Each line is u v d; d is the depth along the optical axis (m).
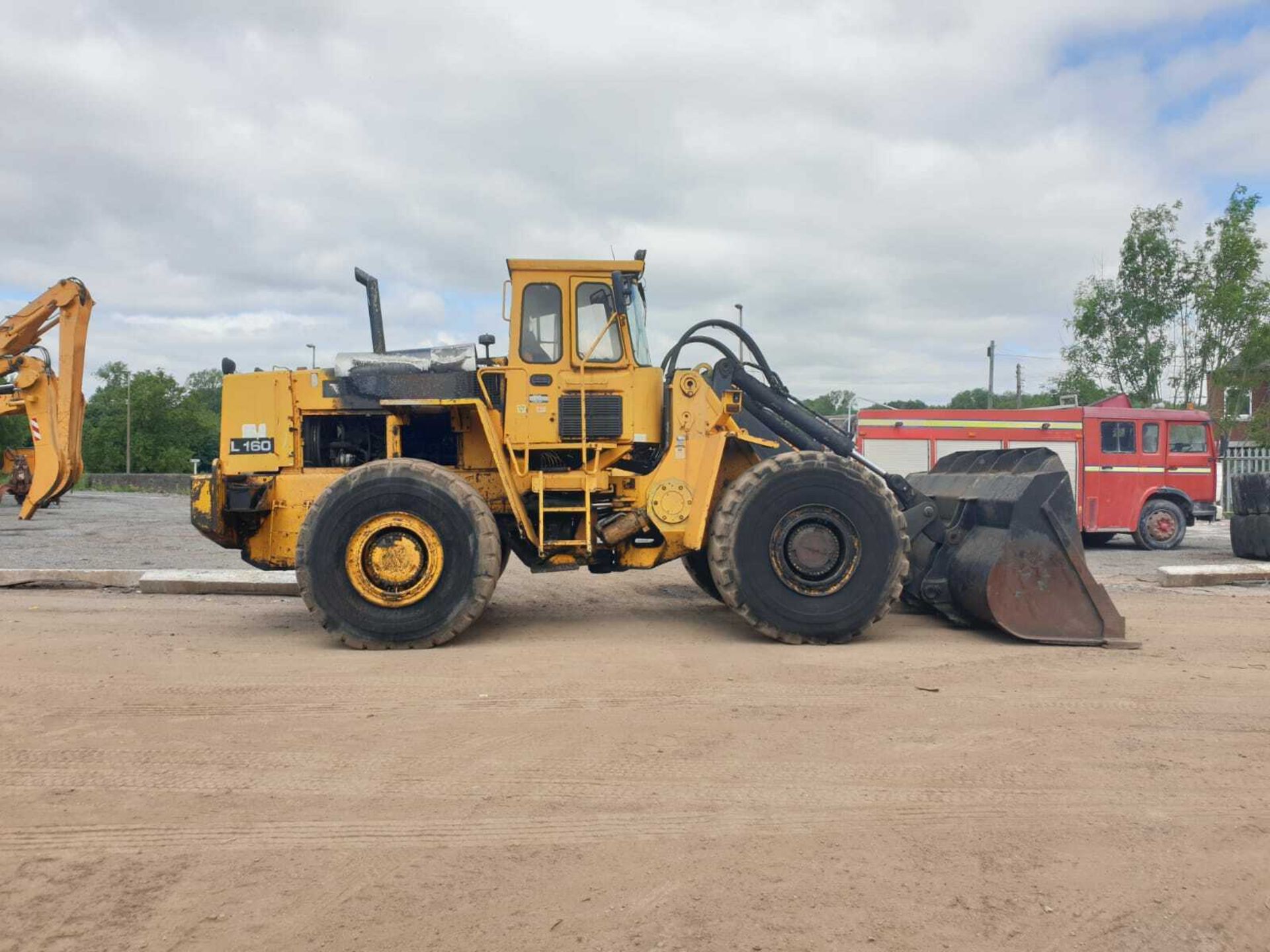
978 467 8.34
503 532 7.55
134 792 3.89
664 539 7.51
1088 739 4.68
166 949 2.74
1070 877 3.25
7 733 4.63
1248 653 6.70
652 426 7.41
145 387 72.75
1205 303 25.80
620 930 2.86
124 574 9.96
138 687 5.50
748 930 2.87
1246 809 3.83
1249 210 25.89
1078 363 27.91
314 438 7.66
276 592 9.46
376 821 3.63
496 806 3.79
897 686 5.64
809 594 6.92
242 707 5.10
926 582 7.70
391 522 6.66
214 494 7.21
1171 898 3.12
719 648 6.75
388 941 2.79
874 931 2.88
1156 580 11.09
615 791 3.95
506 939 2.80
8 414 9.89
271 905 2.99
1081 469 16.16
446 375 7.31
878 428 17.06
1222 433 25.92
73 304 9.91
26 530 18.59
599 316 7.40
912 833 3.58
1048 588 6.99
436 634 6.65
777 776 4.13
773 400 7.91
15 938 2.78
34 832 3.51
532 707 5.14
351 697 5.32
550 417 7.33
